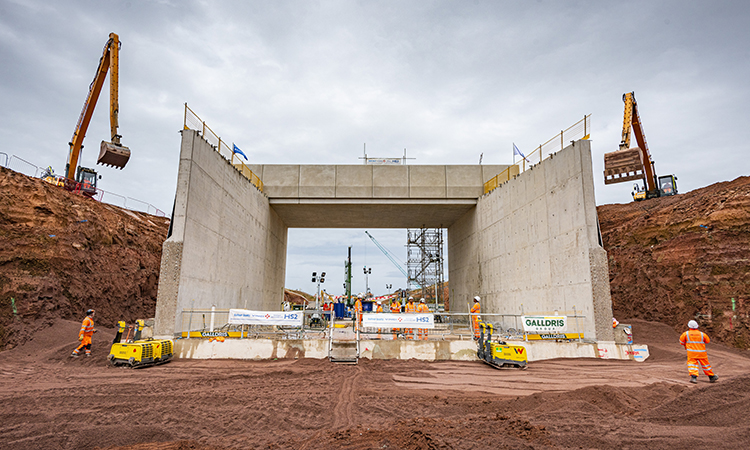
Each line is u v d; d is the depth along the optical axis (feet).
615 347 51.39
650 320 75.00
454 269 110.93
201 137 57.31
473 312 53.62
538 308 65.87
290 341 50.57
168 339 48.96
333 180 91.20
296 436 22.66
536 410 26.73
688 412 23.85
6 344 49.21
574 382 37.83
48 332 53.67
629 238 85.97
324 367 44.19
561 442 20.26
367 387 35.24
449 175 92.02
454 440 20.65
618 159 80.18
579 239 56.08
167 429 23.30
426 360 50.55
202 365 45.11
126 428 22.48
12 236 56.59
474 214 93.61
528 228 69.92
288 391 33.12
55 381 35.78
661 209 81.56
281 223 107.14
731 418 22.27
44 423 24.03
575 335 52.47
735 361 49.65
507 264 77.05
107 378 37.29
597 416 24.54
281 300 107.55
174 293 50.16
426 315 51.70
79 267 65.10
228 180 67.56
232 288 69.10
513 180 75.72
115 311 71.72
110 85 88.89
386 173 91.66
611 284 87.61
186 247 52.29
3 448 20.08
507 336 60.70
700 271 66.54
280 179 91.30
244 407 28.09
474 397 31.68
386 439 20.95
